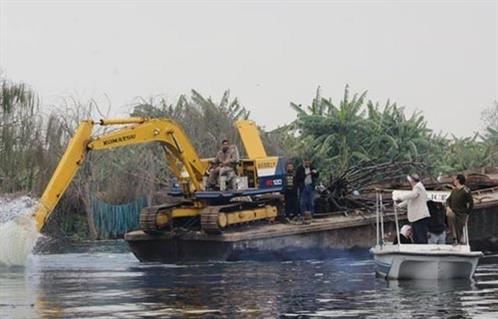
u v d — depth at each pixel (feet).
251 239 170.91
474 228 195.42
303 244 176.65
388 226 186.19
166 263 169.78
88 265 165.68
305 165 183.83
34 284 132.36
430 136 343.05
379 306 107.65
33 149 247.91
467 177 209.67
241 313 102.78
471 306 107.34
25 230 162.30
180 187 181.57
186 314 101.96
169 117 278.46
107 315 101.09
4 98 250.57
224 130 280.31
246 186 177.88
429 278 131.64
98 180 256.52
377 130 327.06
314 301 112.16
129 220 254.06
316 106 328.49
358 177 203.21
